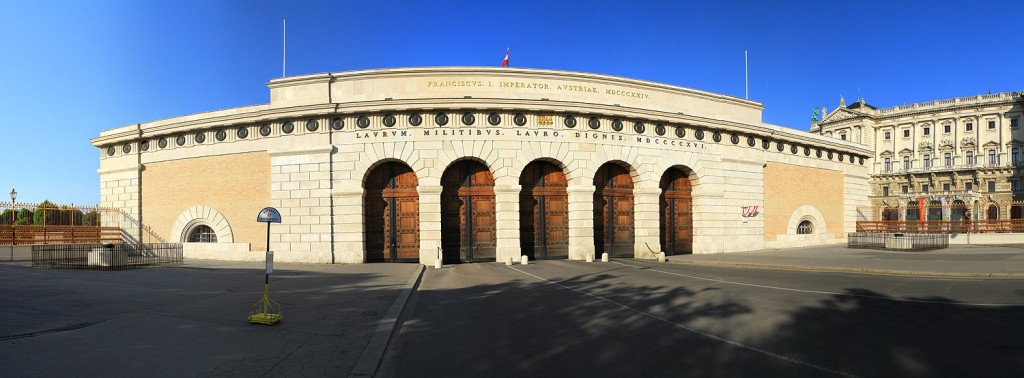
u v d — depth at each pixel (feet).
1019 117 259.60
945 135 282.97
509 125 83.71
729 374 21.21
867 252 92.84
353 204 81.05
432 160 81.51
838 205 120.16
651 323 31.99
